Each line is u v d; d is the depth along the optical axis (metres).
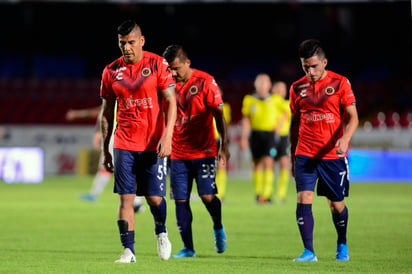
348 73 146.25
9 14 147.62
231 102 133.50
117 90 24.83
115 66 25.06
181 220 27.83
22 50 149.12
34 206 55.75
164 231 25.94
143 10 135.75
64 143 107.81
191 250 27.88
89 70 148.50
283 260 26.45
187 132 27.86
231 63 151.50
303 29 148.00
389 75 145.00
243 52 151.50
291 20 148.62
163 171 25.47
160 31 147.12
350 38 147.25
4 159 98.44
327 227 39.59
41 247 30.75
